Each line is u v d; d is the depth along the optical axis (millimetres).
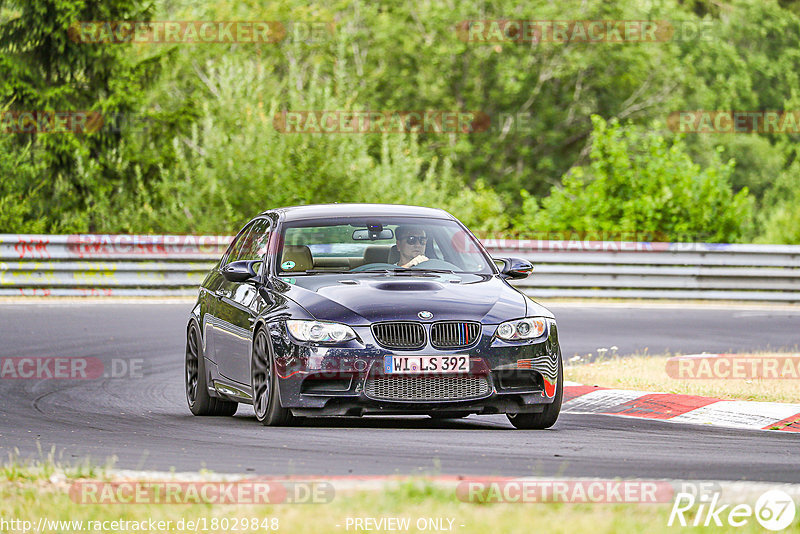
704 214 89500
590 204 92125
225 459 25516
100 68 101812
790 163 190125
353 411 29484
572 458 26016
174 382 42594
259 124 94188
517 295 31828
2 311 63375
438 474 22797
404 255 33844
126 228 92312
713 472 24438
